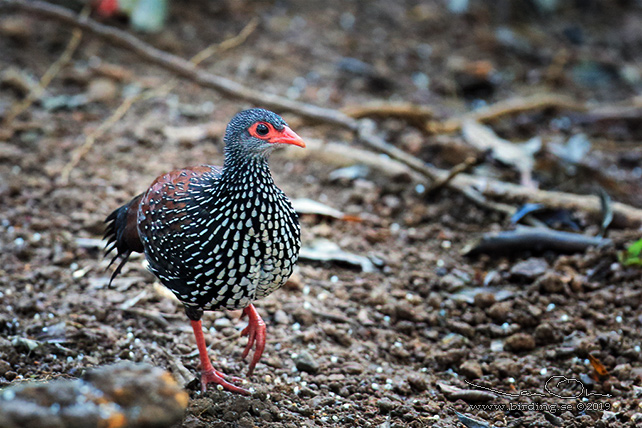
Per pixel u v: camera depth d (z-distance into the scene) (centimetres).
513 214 1090
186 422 676
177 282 695
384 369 816
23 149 1217
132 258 972
